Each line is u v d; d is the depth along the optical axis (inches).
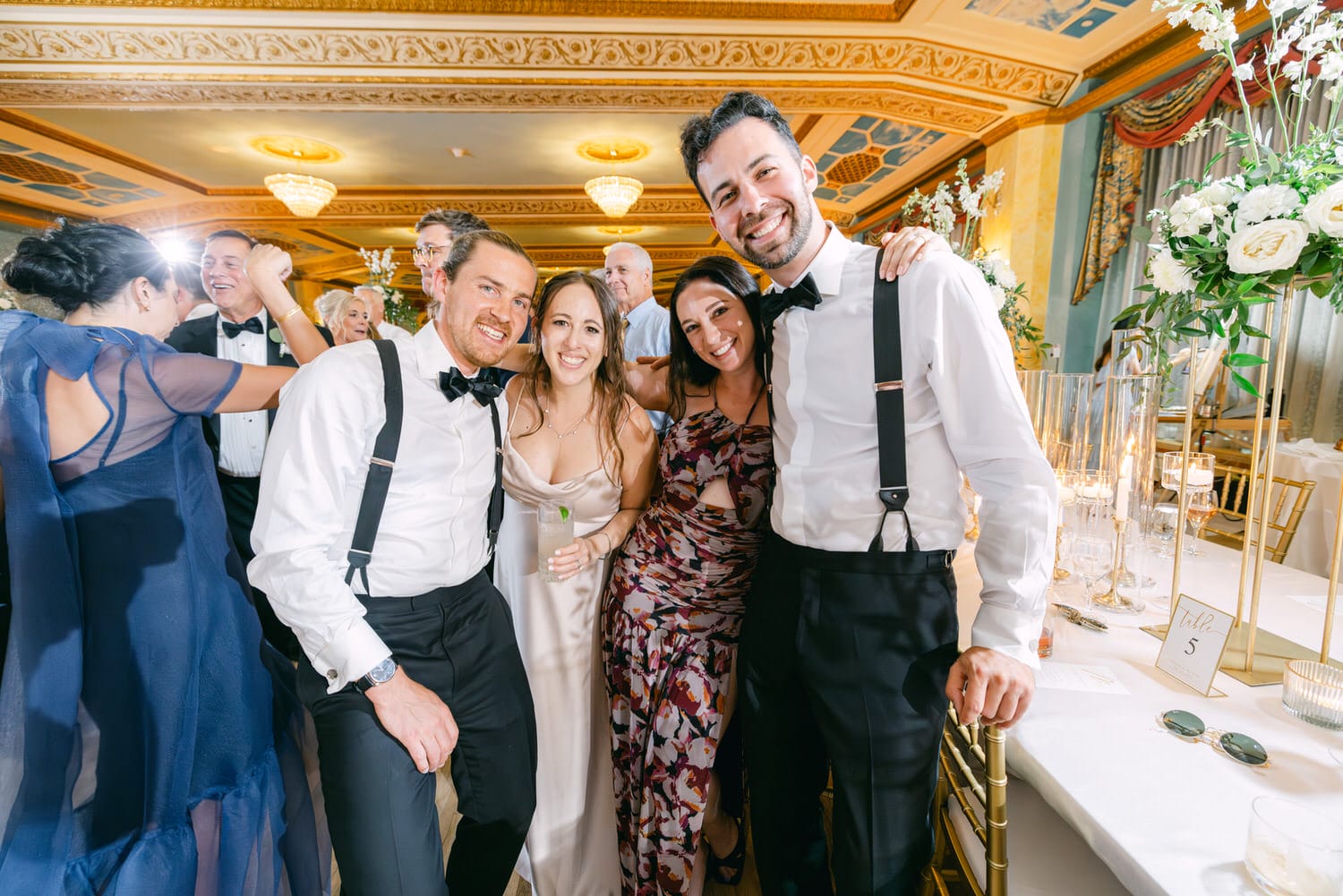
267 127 239.0
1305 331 163.9
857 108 202.2
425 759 48.1
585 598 68.4
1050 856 45.1
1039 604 41.1
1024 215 207.0
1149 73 171.0
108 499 47.9
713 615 64.3
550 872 68.1
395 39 172.1
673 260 479.2
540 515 61.9
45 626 44.6
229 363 53.1
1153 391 60.6
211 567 54.8
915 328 45.2
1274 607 61.9
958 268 44.4
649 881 64.2
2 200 306.0
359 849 48.0
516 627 68.7
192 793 51.5
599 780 71.1
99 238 50.4
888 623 46.4
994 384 42.4
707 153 48.9
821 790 58.1
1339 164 42.9
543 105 203.3
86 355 46.6
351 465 48.4
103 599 47.7
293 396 47.6
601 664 71.0
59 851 44.6
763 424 63.0
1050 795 37.8
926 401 46.2
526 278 52.7
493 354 52.5
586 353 65.0
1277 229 41.1
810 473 49.4
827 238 49.9
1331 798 35.8
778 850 56.1
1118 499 61.1
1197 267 48.1
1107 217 193.3
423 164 280.1
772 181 47.2
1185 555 78.1
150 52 176.1
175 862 47.9
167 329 56.6
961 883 65.1
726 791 71.9
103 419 47.0
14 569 43.8
